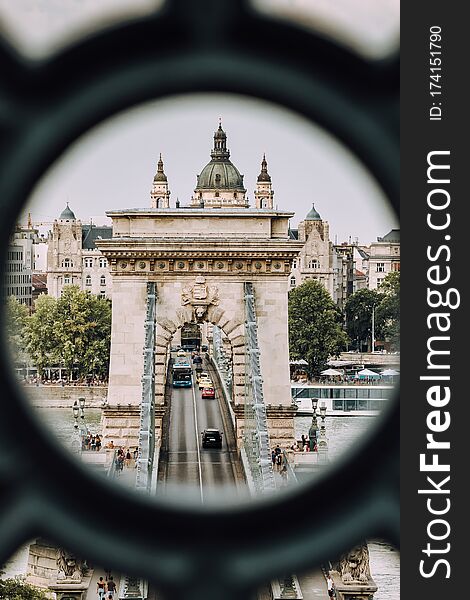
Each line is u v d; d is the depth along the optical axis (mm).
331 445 131750
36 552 92688
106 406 143125
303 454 131625
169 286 145500
